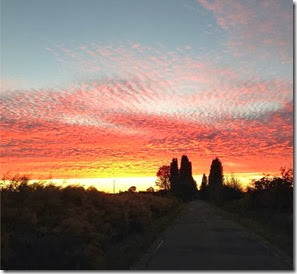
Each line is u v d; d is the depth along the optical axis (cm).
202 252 1919
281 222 3155
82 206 2248
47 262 1381
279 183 4406
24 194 1939
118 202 2777
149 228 3262
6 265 1389
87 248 1548
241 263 1594
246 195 5566
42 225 1858
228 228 3391
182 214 6034
